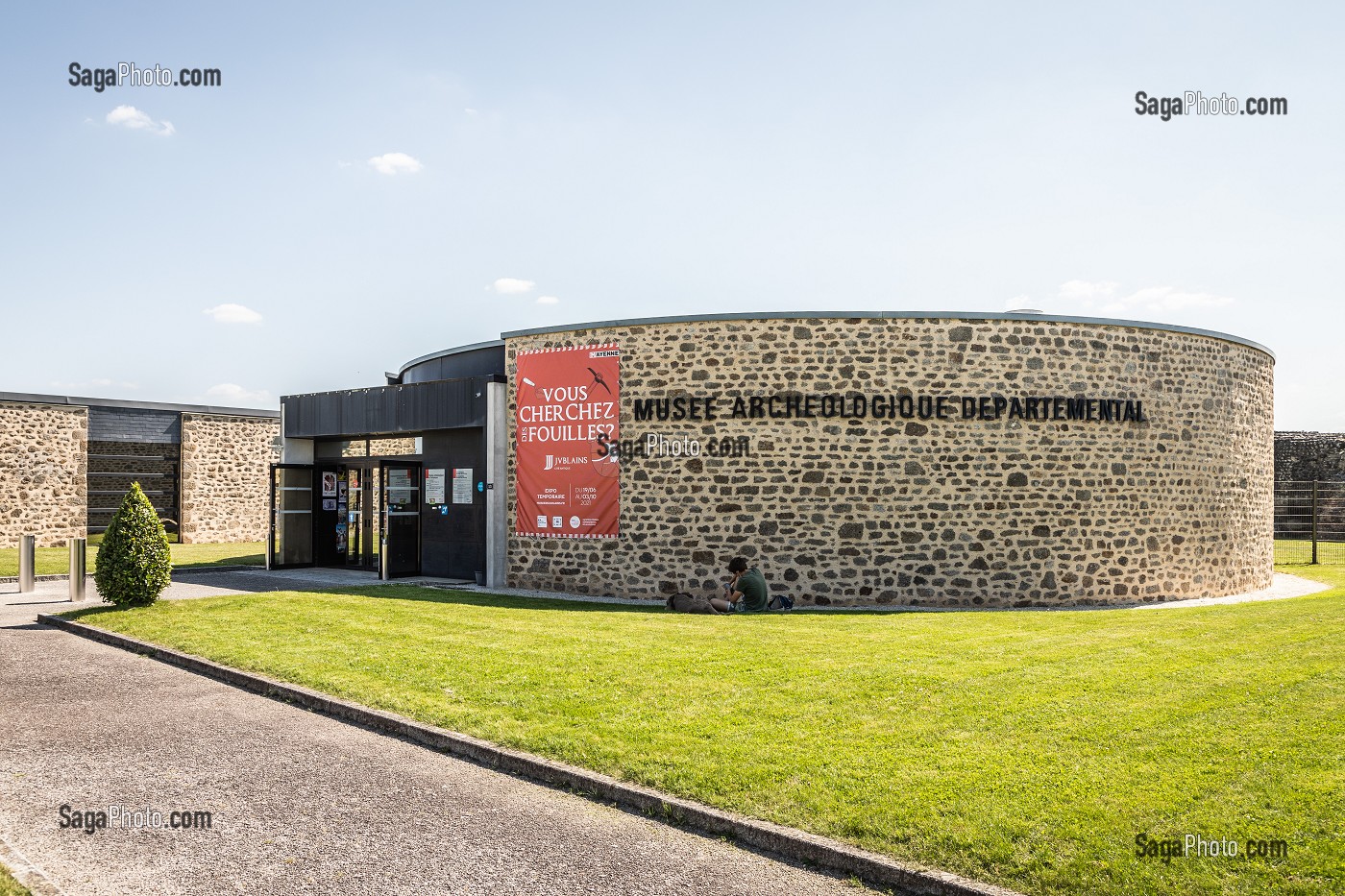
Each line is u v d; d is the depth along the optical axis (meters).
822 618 10.73
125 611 11.10
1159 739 5.39
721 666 7.58
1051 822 4.25
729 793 4.79
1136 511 13.16
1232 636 8.81
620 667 7.61
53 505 22.72
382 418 16.20
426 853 4.30
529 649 8.45
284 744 6.02
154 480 26.95
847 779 4.89
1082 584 12.80
